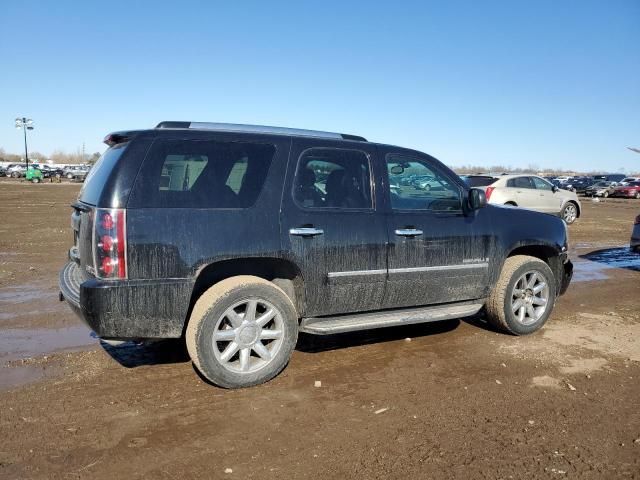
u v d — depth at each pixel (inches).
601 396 161.2
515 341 213.9
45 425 137.3
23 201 1033.5
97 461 121.0
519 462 123.6
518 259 219.6
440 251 195.9
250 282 160.7
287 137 173.2
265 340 167.5
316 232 169.8
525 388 166.2
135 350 194.4
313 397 156.9
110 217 144.3
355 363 185.8
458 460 124.0
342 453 126.3
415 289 192.9
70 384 163.2
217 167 160.1
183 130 159.2
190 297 153.7
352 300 180.7
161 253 148.6
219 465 120.4
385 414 146.6
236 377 159.2
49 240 490.0
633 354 200.2
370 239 179.9
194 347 154.4
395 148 194.5
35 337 208.7
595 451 129.1
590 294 306.5
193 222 152.9
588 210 1073.5
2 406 147.8
